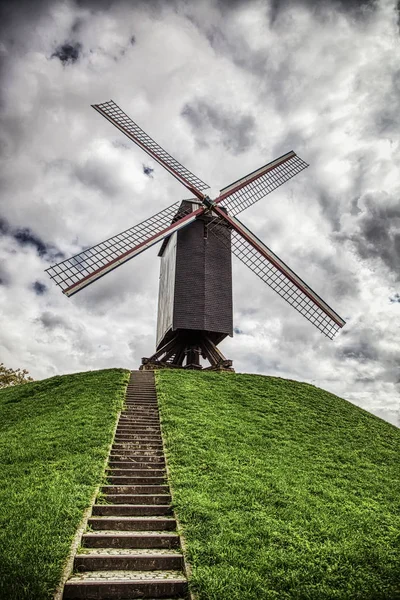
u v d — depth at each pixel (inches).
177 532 295.1
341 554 281.0
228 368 944.9
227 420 617.6
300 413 704.4
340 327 1067.3
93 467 407.2
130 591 229.6
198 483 383.9
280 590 233.0
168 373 884.6
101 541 276.8
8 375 1553.9
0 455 447.8
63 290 809.5
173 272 1050.1
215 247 1080.2
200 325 1002.1
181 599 230.1
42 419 595.2
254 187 1178.0
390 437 665.6
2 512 303.9
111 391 726.5
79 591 225.3
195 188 1082.1
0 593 204.8
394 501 407.2
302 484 415.8
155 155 1093.1
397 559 283.0
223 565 250.1
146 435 534.3
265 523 314.3
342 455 538.6
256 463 459.2
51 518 293.1
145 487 373.7
